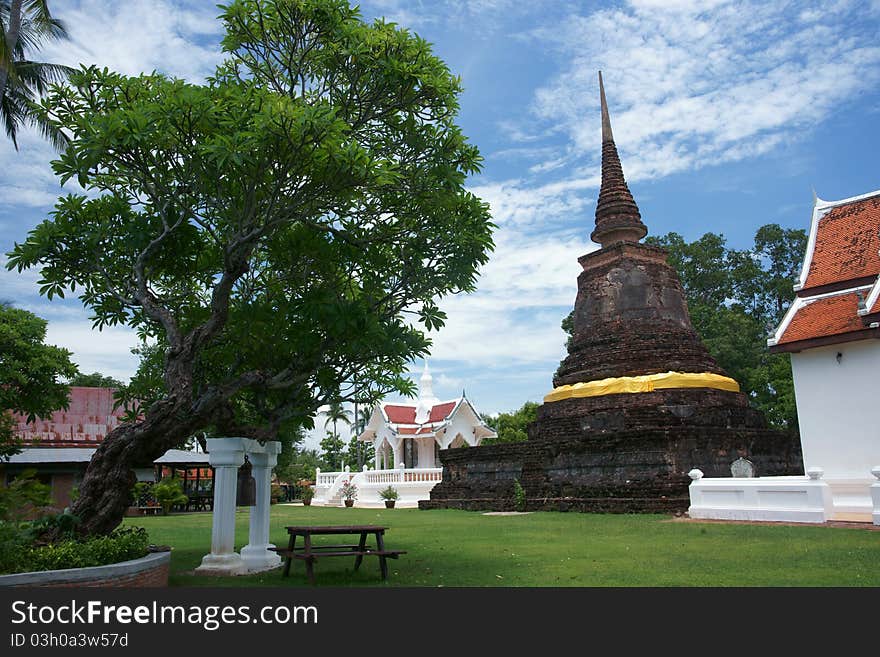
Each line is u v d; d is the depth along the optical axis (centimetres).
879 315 1923
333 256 1296
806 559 1155
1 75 1895
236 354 1352
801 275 2370
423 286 1304
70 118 1061
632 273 2942
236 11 1181
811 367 2123
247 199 1083
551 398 2916
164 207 1138
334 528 1156
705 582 985
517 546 1505
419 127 1242
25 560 857
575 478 2573
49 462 3145
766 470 2555
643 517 2111
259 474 1404
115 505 1070
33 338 2458
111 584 880
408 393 1499
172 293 1427
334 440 6462
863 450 1967
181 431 1120
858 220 2366
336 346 1233
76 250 1252
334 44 1186
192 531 2284
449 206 1258
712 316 4522
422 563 1304
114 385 4531
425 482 3791
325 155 996
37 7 2223
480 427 4375
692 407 2597
